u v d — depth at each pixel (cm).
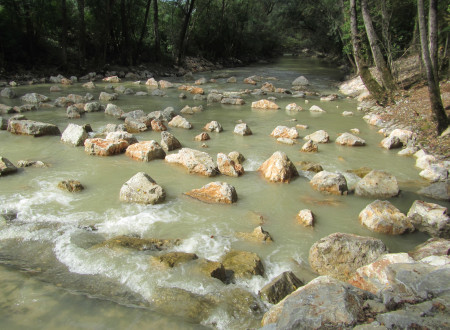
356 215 741
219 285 491
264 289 485
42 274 513
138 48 3594
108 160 995
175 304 458
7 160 884
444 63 1986
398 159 1109
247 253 573
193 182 866
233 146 1179
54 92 2131
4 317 425
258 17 5750
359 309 362
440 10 1964
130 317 435
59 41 3256
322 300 375
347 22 2556
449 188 827
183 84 2789
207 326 429
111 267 527
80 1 2973
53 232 622
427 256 548
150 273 512
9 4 2714
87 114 1559
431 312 337
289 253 601
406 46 2725
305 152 1141
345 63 4091
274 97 2180
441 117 1200
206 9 4588
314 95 2391
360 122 1609
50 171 900
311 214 703
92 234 622
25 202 728
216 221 691
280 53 6975
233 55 5128
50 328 412
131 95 2153
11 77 2548
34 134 1178
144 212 711
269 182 887
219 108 1847
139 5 3672
